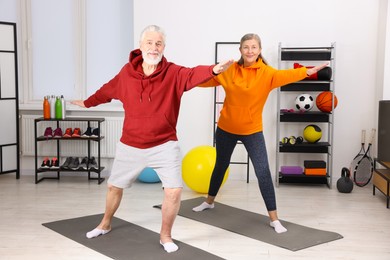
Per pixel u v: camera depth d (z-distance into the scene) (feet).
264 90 12.28
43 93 20.52
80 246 11.52
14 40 18.89
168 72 10.78
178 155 11.23
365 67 18.83
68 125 19.75
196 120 19.49
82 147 19.81
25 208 14.93
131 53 11.22
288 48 18.07
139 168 11.41
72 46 20.31
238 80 12.28
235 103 12.43
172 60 19.29
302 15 18.78
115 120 19.48
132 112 11.02
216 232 12.66
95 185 18.33
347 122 19.06
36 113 20.11
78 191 17.29
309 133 18.28
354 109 18.99
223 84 12.40
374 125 18.93
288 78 12.03
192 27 19.11
